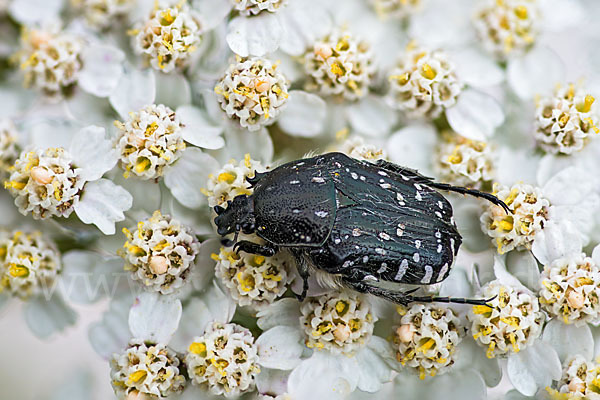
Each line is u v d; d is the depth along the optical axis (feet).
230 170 0.29
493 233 0.29
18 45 0.31
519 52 0.30
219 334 0.28
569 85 0.30
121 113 0.29
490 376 0.29
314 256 0.28
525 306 0.28
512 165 0.29
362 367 0.29
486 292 0.28
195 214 0.29
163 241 0.29
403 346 0.28
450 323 0.28
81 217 0.29
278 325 0.29
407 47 0.30
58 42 0.30
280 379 0.29
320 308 0.28
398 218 0.28
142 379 0.28
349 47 0.30
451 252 0.28
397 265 0.28
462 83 0.30
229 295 0.29
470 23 0.31
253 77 0.29
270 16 0.29
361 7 0.31
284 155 0.30
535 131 0.30
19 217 0.30
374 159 0.29
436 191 0.28
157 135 0.29
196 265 0.29
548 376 0.28
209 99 0.29
